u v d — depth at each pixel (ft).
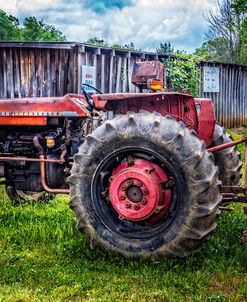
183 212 11.47
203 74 47.24
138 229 12.25
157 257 11.73
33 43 35.58
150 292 10.25
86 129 14.14
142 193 11.66
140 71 14.42
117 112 13.82
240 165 15.99
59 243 13.20
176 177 11.53
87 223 12.28
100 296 10.18
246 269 11.41
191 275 10.98
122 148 12.06
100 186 12.50
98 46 36.58
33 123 14.57
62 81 36.11
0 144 15.74
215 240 13.01
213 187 11.44
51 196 18.34
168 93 12.78
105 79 37.96
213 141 15.62
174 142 11.57
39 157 14.79
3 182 15.58
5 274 11.16
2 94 37.50
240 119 53.36
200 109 14.56
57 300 9.97
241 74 52.54
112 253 12.07
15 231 14.29
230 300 9.82
